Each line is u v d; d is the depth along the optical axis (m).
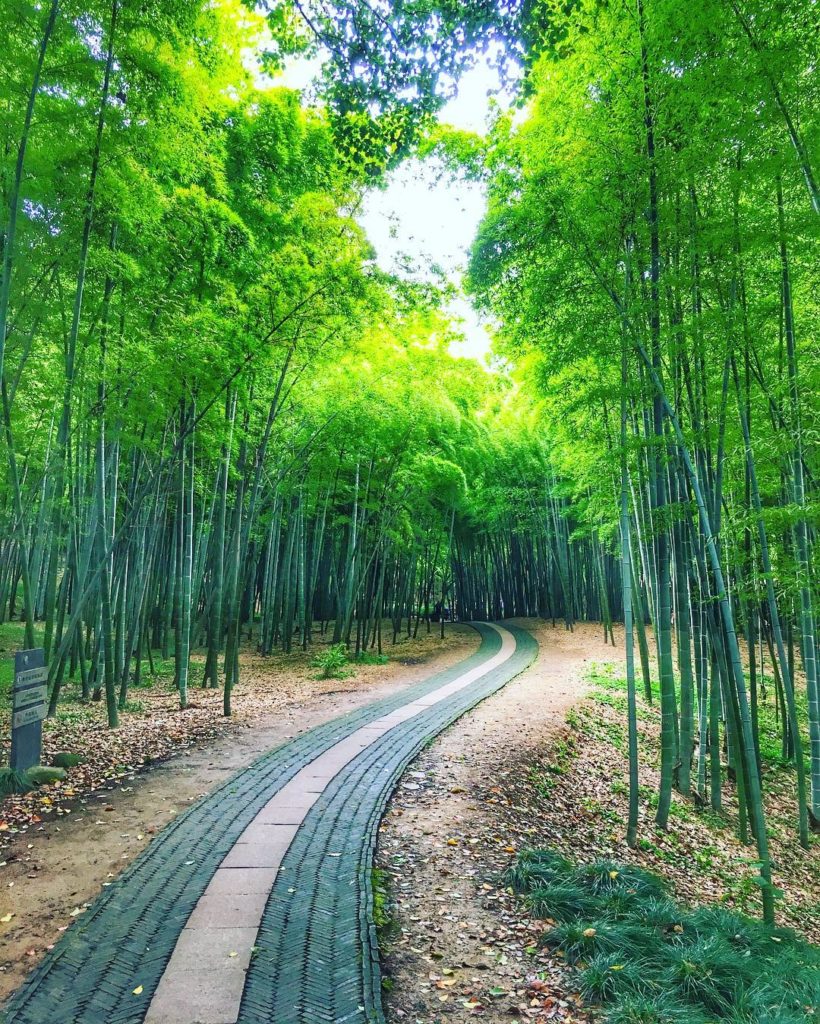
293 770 6.01
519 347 10.49
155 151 6.39
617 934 3.35
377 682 12.06
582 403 6.95
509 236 6.50
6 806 5.01
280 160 9.78
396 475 16.08
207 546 15.97
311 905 3.52
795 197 5.26
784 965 3.29
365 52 5.46
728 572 6.97
